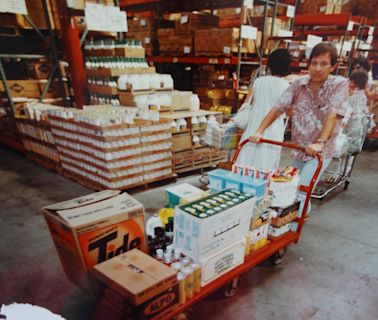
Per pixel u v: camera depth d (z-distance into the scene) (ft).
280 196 6.61
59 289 6.63
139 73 13.73
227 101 18.13
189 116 12.67
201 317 5.95
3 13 13.66
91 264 4.96
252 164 9.14
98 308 5.14
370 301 6.52
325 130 6.57
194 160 13.17
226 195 5.92
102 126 9.78
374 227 9.62
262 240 6.63
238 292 6.66
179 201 6.81
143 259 4.92
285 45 18.80
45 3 14.33
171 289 4.60
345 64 22.97
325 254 8.14
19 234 8.77
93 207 5.29
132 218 5.32
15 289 6.63
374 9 25.08
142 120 11.02
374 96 16.62
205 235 5.09
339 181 12.83
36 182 12.60
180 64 23.58
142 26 20.42
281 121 9.10
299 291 6.75
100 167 10.73
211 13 19.43
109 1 14.94
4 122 16.96
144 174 11.45
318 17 20.11
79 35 15.85
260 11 20.20
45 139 13.33
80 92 15.08
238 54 15.16
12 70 17.51
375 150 18.34
